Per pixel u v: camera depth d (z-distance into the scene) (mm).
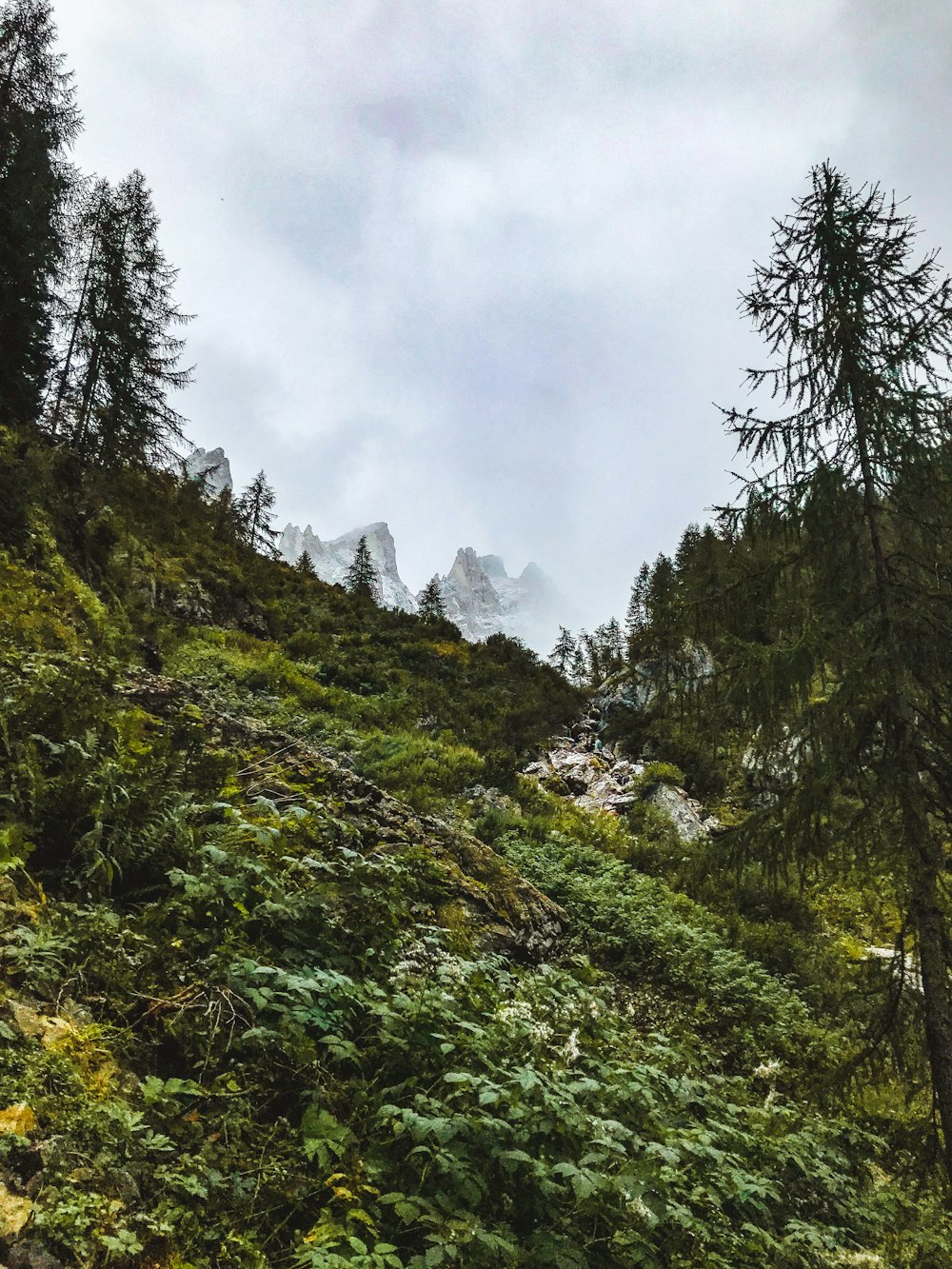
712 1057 7598
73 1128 2572
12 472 13656
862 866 5301
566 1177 3520
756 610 5957
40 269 19578
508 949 7449
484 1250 2934
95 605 12625
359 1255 2650
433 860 7773
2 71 19547
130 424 22953
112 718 5891
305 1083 3590
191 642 18484
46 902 3863
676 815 18266
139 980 3684
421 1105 3465
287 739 9008
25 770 4418
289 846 6066
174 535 23844
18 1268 2031
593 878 12297
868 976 5488
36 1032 2969
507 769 17328
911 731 5137
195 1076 3389
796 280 6020
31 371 21672
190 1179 2717
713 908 12289
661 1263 3521
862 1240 4754
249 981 3885
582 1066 4719
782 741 5754
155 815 4836
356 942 4898
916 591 5316
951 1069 4875
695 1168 4375
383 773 14188
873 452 5617
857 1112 6578
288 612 26328
